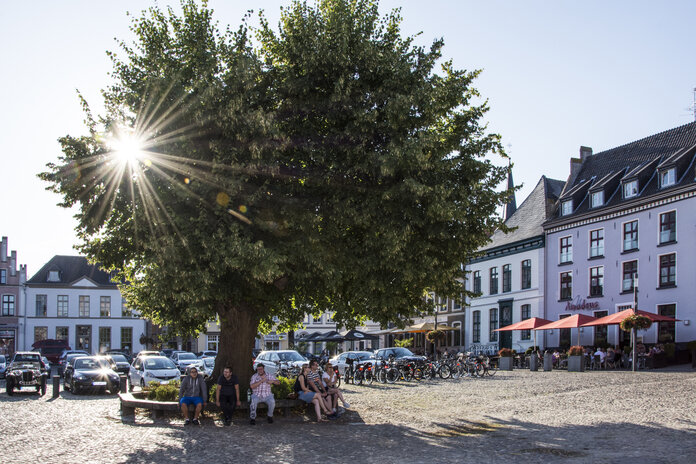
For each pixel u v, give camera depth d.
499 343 50.06
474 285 54.56
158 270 15.30
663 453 11.08
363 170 15.94
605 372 31.30
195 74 16.70
